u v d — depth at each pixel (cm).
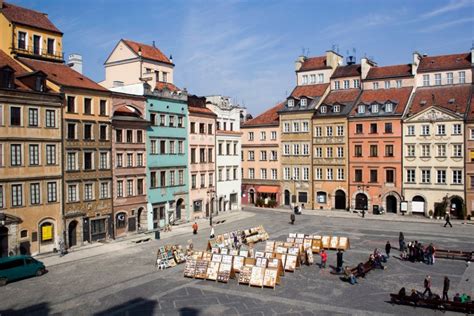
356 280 3866
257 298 3428
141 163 6438
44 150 5069
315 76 9550
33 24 5725
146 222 6506
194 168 7569
